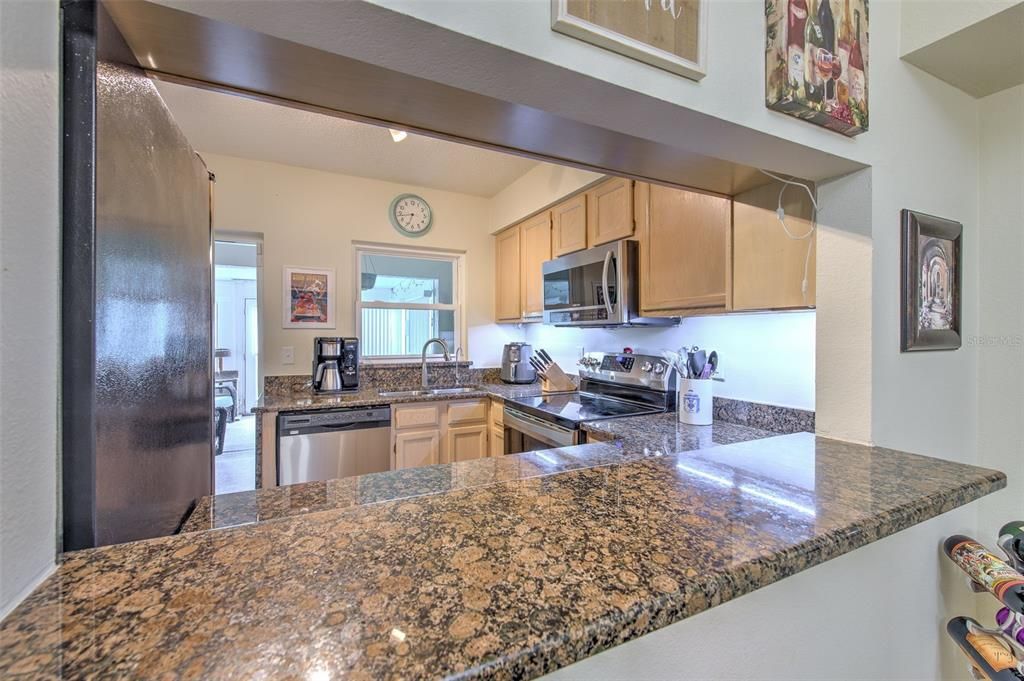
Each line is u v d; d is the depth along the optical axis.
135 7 0.51
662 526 0.62
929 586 1.17
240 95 0.79
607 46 0.71
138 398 0.62
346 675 0.33
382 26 0.57
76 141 0.47
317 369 2.82
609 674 0.65
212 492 1.10
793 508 0.71
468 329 3.45
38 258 0.43
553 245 2.67
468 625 0.39
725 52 0.84
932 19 1.11
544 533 0.59
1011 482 1.32
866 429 1.11
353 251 3.09
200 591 0.44
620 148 1.07
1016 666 0.95
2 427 0.38
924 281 1.21
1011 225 1.32
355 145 2.53
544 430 2.11
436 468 1.20
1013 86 1.30
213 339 1.12
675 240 1.76
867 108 1.04
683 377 1.79
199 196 0.97
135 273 0.60
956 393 1.32
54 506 0.47
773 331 1.63
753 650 0.80
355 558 0.52
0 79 0.37
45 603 0.41
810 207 1.25
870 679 1.02
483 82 0.72
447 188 3.27
